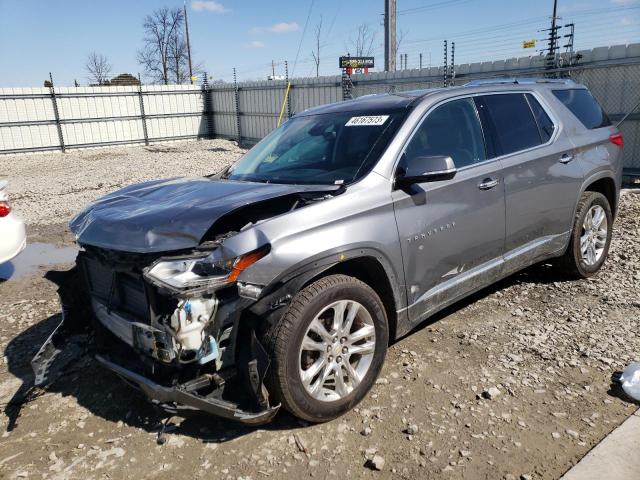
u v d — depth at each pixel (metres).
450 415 3.14
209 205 3.05
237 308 2.75
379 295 3.47
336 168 3.64
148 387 2.87
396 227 3.35
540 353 3.79
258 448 2.96
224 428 3.16
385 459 2.81
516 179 4.16
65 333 3.58
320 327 3.03
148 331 2.92
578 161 4.77
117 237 3.03
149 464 2.89
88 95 24.50
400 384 3.49
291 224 2.96
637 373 3.34
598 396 3.26
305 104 19.98
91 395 3.63
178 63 48.06
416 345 4.00
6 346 4.50
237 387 3.00
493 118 4.23
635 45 10.12
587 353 3.74
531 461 2.72
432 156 3.45
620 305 4.53
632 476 2.57
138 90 25.70
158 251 2.85
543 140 4.53
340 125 4.06
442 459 2.78
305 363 3.09
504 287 5.08
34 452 3.05
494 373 3.56
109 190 13.23
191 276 2.75
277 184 3.66
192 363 2.87
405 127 3.68
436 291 3.71
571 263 4.96
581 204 4.90
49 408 3.50
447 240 3.67
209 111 27.88
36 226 9.50
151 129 26.45
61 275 3.71
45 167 19.38
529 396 3.29
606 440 2.82
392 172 3.47
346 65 17.06
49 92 23.55
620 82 10.48
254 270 2.79
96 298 3.44
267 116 22.66
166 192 3.60
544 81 5.03
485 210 3.91
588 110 5.23
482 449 2.84
